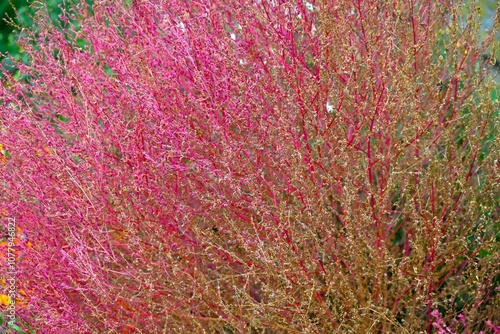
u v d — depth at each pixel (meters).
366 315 2.43
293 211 2.48
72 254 2.59
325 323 2.42
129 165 2.57
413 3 2.72
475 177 2.78
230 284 2.52
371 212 2.39
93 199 2.42
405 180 2.47
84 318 2.46
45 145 2.61
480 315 2.54
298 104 2.38
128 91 2.74
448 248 2.40
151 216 2.51
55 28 3.19
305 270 2.43
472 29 2.71
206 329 2.66
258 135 2.50
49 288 2.50
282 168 2.51
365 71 2.53
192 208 2.62
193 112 2.57
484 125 2.59
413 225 2.41
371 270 2.55
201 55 2.44
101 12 2.94
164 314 2.53
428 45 2.78
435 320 2.59
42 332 2.41
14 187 2.54
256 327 2.30
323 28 2.46
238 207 2.56
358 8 2.54
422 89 2.70
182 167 2.42
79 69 2.76
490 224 2.55
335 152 2.51
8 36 4.26
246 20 2.60
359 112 2.39
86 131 2.57
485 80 2.79
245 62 2.68
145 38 2.62
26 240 2.51
